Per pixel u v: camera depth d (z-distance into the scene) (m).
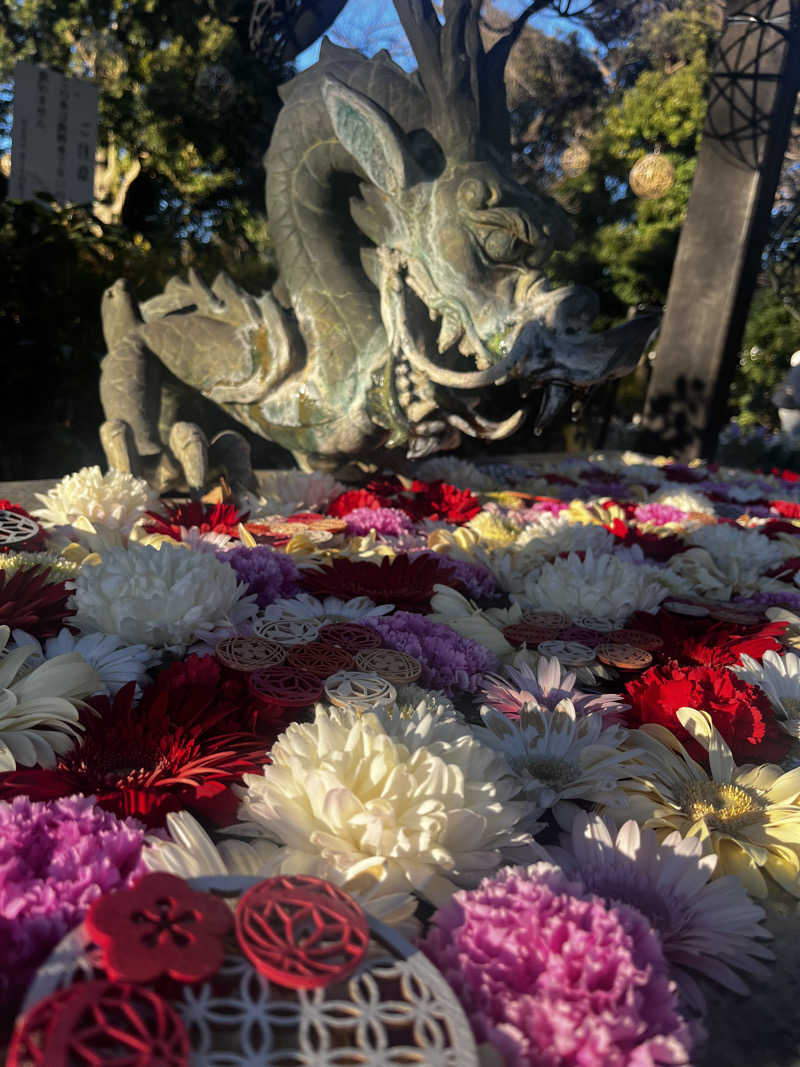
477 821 0.71
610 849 0.75
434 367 2.29
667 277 11.16
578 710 1.10
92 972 0.48
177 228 9.94
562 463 4.47
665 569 1.92
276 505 2.23
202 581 1.18
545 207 2.36
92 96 7.16
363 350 2.43
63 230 5.01
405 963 0.54
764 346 14.36
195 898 0.54
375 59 2.39
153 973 0.47
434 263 2.33
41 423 4.80
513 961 0.56
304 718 1.08
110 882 0.63
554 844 0.84
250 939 0.52
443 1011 0.50
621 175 10.48
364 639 1.23
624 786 0.91
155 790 0.78
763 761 1.05
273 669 1.05
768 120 5.52
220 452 2.51
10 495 2.51
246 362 2.52
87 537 1.67
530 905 0.59
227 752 0.82
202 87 6.00
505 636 1.39
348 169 2.43
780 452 8.66
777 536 2.52
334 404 2.46
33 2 8.99
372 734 0.77
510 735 0.99
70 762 0.82
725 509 3.26
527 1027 0.51
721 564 2.06
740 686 1.12
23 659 0.93
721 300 5.86
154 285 5.21
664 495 3.36
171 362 2.60
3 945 0.56
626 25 4.27
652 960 0.58
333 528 1.97
